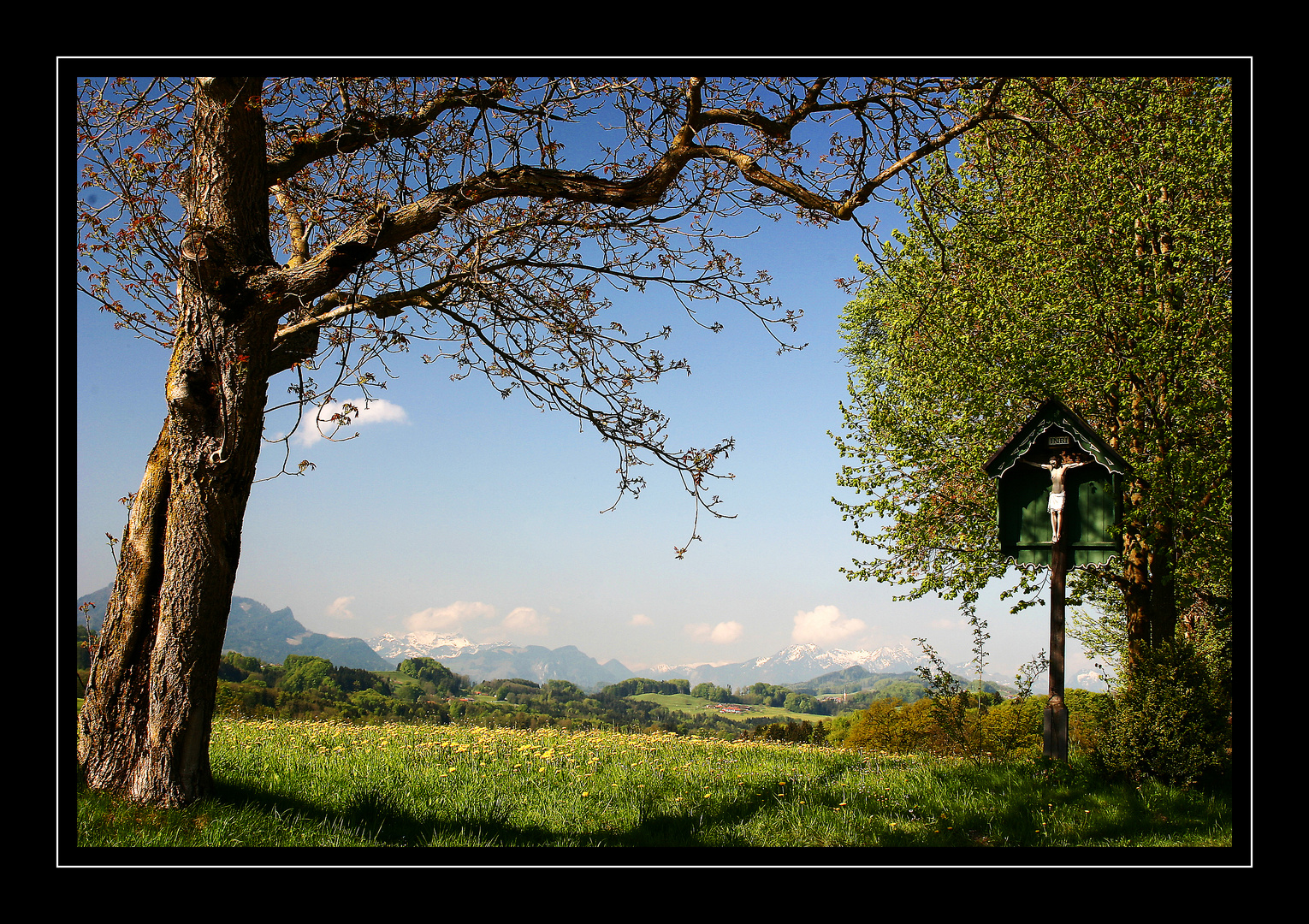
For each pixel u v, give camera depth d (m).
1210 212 12.34
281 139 8.52
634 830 7.04
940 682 12.56
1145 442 12.30
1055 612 10.15
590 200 7.84
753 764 10.57
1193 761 8.88
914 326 14.59
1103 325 12.69
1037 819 7.97
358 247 6.73
